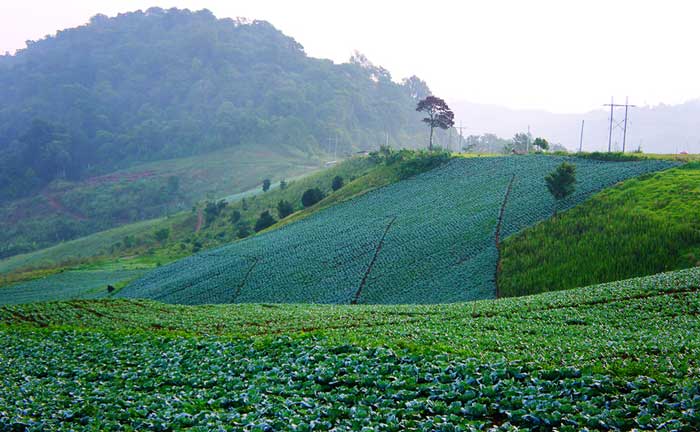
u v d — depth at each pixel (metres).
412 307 45.06
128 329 37.31
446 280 61.75
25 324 46.06
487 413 15.27
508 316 34.84
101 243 161.38
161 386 21.72
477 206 79.38
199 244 122.69
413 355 20.72
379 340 24.70
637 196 66.56
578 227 63.16
